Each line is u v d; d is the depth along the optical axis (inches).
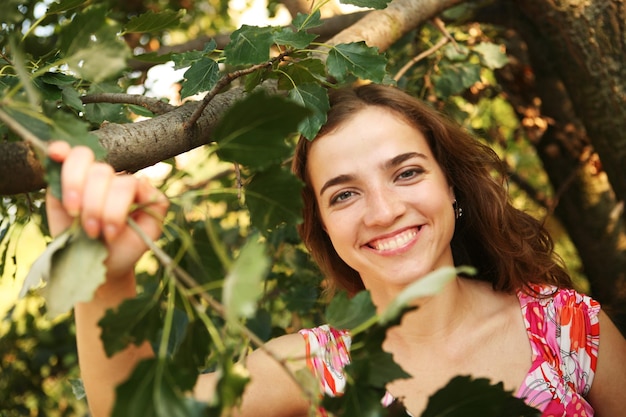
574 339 68.4
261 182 37.3
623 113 85.0
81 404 125.6
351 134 62.4
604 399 69.5
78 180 32.3
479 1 109.0
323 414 61.2
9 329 119.2
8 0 40.2
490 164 78.5
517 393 66.1
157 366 30.2
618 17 82.4
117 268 35.6
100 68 36.9
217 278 37.2
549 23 83.4
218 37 112.3
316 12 56.6
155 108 55.1
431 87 102.8
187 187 98.0
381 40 78.0
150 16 45.5
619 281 117.2
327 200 63.3
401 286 63.5
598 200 117.7
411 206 61.3
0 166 39.5
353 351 35.2
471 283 71.9
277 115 33.3
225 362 29.7
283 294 92.8
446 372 66.7
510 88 120.9
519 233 73.7
